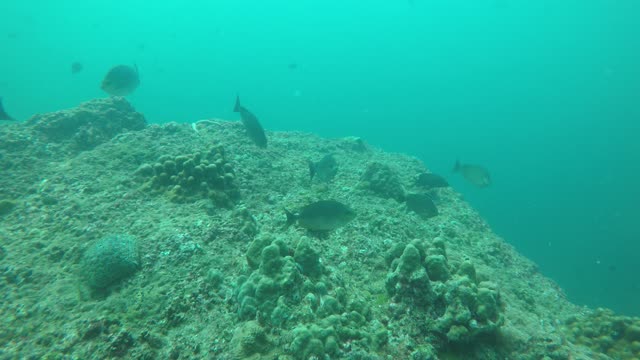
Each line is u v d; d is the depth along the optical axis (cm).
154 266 144
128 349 107
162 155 235
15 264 153
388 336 115
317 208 143
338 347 104
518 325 126
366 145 446
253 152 281
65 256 158
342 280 140
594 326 166
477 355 112
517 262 245
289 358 100
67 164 238
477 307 114
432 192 308
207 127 315
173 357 107
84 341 111
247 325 109
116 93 232
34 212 190
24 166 236
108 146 260
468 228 264
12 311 130
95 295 136
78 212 187
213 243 160
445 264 129
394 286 130
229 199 206
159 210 186
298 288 122
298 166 289
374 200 250
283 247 135
